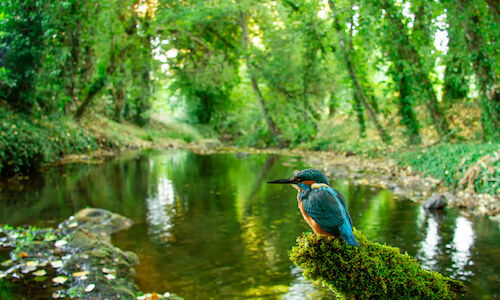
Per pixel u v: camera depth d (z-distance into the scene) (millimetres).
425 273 2201
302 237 2369
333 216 2141
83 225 6441
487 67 10312
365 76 16375
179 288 4371
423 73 12922
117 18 17719
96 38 15859
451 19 11031
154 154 18484
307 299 4070
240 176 11977
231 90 29266
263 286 4391
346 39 16562
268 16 20312
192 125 31156
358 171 12164
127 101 26250
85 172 12461
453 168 9211
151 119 28922
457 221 6668
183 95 30062
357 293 2207
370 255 2240
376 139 17047
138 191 9648
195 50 25969
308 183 2359
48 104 14789
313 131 21000
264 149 21859
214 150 21234
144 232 6375
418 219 6840
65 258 4898
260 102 22734
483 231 6109
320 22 16125
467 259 5016
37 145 12727
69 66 15070
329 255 2225
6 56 12742
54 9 13242
